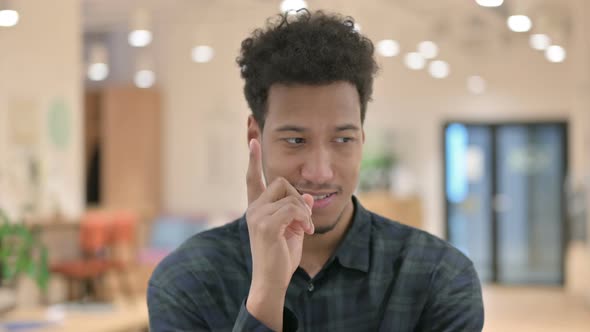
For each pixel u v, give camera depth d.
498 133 11.53
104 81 11.16
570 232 11.10
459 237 11.70
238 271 1.37
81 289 5.18
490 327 8.25
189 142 10.81
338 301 1.35
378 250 1.39
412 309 1.36
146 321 4.46
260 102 1.29
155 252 7.23
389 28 8.92
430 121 11.46
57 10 6.86
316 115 1.23
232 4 10.07
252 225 1.20
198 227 9.48
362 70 1.26
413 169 11.50
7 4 5.39
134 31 7.54
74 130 7.07
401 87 11.52
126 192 10.75
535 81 11.22
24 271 4.64
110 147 10.74
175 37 10.82
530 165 11.52
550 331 8.00
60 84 6.89
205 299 1.36
